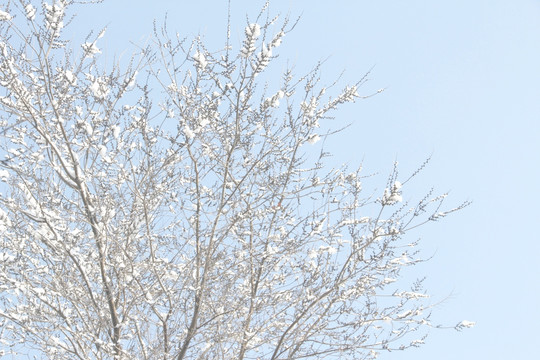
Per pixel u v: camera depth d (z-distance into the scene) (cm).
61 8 557
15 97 584
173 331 637
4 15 541
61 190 637
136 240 666
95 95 614
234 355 653
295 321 634
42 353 621
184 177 688
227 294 649
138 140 666
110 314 634
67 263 644
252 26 552
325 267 664
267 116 625
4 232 607
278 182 663
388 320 652
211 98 648
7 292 617
